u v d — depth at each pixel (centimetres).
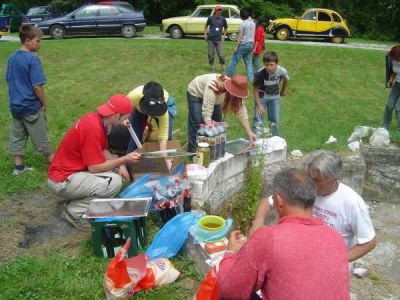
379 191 693
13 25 2189
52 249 398
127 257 377
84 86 1073
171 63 1333
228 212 562
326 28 2005
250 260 207
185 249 394
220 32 1216
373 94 1133
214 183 524
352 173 655
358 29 2966
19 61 520
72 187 410
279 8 2867
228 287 214
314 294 196
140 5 2869
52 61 1330
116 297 325
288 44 1772
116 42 1627
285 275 199
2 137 705
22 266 362
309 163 294
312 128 817
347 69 1402
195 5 2909
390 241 588
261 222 312
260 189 602
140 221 395
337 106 998
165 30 1881
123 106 403
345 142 734
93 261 374
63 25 1805
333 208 298
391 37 2881
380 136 710
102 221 369
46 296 331
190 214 408
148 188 436
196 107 549
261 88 680
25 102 527
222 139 541
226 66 1322
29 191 515
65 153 415
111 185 420
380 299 456
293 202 217
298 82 1216
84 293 333
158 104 455
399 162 680
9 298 327
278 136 704
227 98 513
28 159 604
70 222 436
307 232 207
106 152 435
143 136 516
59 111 862
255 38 1184
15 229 433
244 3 2795
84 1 2588
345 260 209
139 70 1243
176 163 479
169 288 346
